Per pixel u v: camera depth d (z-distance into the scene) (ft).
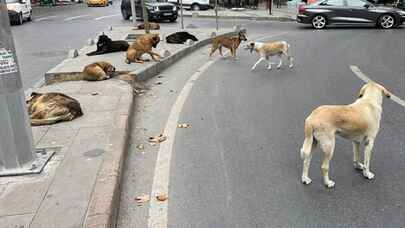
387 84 28.43
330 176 15.06
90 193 12.73
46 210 11.89
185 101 25.22
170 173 15.57
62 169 14.40
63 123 19.34
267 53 34.19
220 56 41.98
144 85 29.66
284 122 21.01
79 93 25.12
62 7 156.97
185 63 38.27
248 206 13.24
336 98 25.26
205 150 17.65
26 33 68.28
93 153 15.75
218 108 23.62
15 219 11.48
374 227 12.03
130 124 20.58
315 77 31.17
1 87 13.43
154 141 18.67
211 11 104.83
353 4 66.54
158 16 82.94
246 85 29.04
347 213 12.76
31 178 13.79
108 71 29.35
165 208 13.19
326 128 13.34
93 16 104.37
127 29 62.23
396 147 17.43
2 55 13.35
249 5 116.37
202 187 14.48
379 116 14.20
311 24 67.87
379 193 13.87
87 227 11.03
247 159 16.69
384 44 47.75
